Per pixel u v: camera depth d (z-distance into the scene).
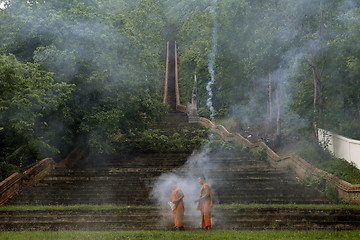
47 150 20.06
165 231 11.56
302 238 10.52
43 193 16.39
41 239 10.45
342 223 12.66
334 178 16.12
